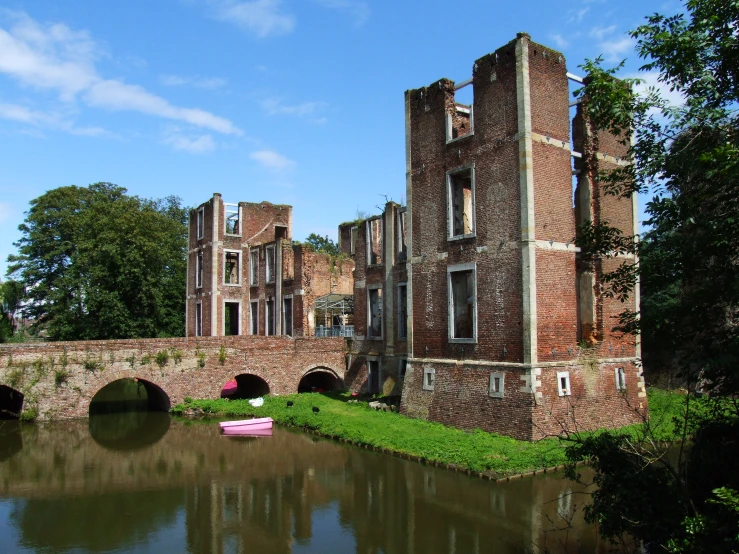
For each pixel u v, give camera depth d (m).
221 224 45.78
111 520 16.02
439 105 25.16
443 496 16.78
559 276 21.56
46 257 47.56
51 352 29.00
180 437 26.12
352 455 21.75
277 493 18.06
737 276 8.90
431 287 25.05
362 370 34.06
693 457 10.67
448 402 23.52
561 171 22.11
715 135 9.87
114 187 54.91
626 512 9.92
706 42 9.80
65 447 24.48
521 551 13.00
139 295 45.25
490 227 22.31
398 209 31.84
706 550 8.38
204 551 13.88
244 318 46.41
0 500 17.77
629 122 11.05
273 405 31.14
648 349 31.33
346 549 13.74
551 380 20.81
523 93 21.27
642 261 10.65
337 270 45.47
